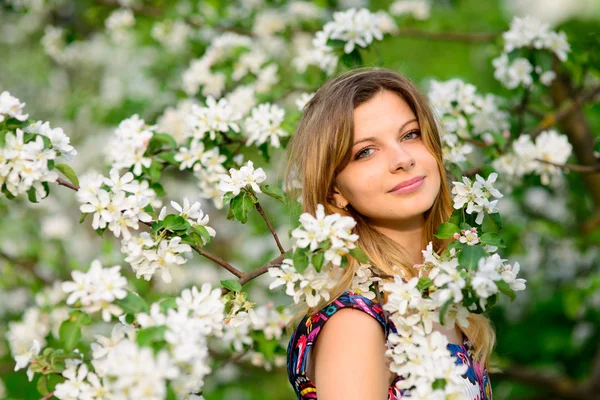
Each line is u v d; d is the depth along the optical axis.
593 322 4.90
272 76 3.28
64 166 1.94
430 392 1.67
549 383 4.50
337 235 1.68
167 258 1.89
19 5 4.49
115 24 4.19
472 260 1.71
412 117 2.10
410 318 1.76
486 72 4.89
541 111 3.82
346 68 2.75
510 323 5.04
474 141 2.93
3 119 1.87
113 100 4.87
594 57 3.09
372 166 2.04
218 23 4.04
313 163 2.10
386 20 3.76
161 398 1.43
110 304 1.66
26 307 4.25
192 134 2.59
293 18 4.14
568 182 4.55
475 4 6.09
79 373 1.67
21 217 4.50
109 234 4.74
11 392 4.60
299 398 1.99
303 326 1.96
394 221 2.17
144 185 1.96
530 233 4.61
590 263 4.78
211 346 3.86
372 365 1.81
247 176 1.96
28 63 5.66
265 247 4.56
